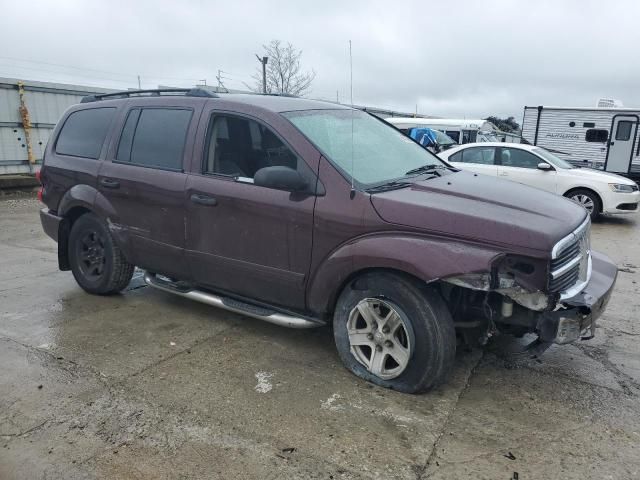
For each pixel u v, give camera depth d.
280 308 4.00
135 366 3.81
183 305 5.07
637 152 16.45
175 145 4.36
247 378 3.65
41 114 15.27
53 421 3.12
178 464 2.75
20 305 5.05
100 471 2.70
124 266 5.04
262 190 3.80
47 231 5.48
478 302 3.34
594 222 10.75
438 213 3.20
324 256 3.57
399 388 3.44
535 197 3.67
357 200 3.43
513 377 3.72
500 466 2.76
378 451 2.86
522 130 18.06
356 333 3.58
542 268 2.97
